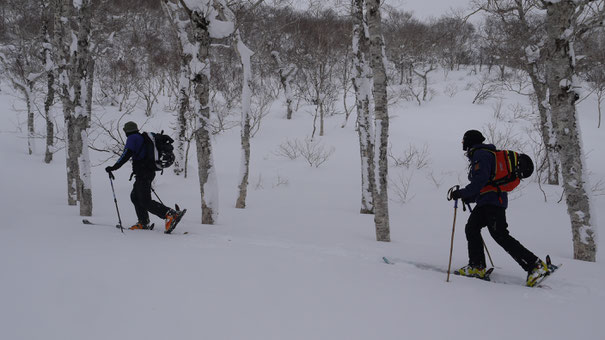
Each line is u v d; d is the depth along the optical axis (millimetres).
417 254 4281
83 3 7109
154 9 25031
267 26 12008
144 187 4867
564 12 5082
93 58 15727
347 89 26750
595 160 18594
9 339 1882
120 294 2467
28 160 16125
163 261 3191
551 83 5277
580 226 5176
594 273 3725
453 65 44375
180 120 14961
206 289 2629
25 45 18594
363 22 9258
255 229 5840
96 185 13180
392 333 2158
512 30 13531
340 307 2482
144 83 27109
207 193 6277
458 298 2777
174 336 1991
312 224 7242
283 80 25500
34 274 2723
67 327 2031
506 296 2891
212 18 6145
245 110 9867
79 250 3447
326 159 17812
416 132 22312
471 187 3389
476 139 3695
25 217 5840
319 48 23000
